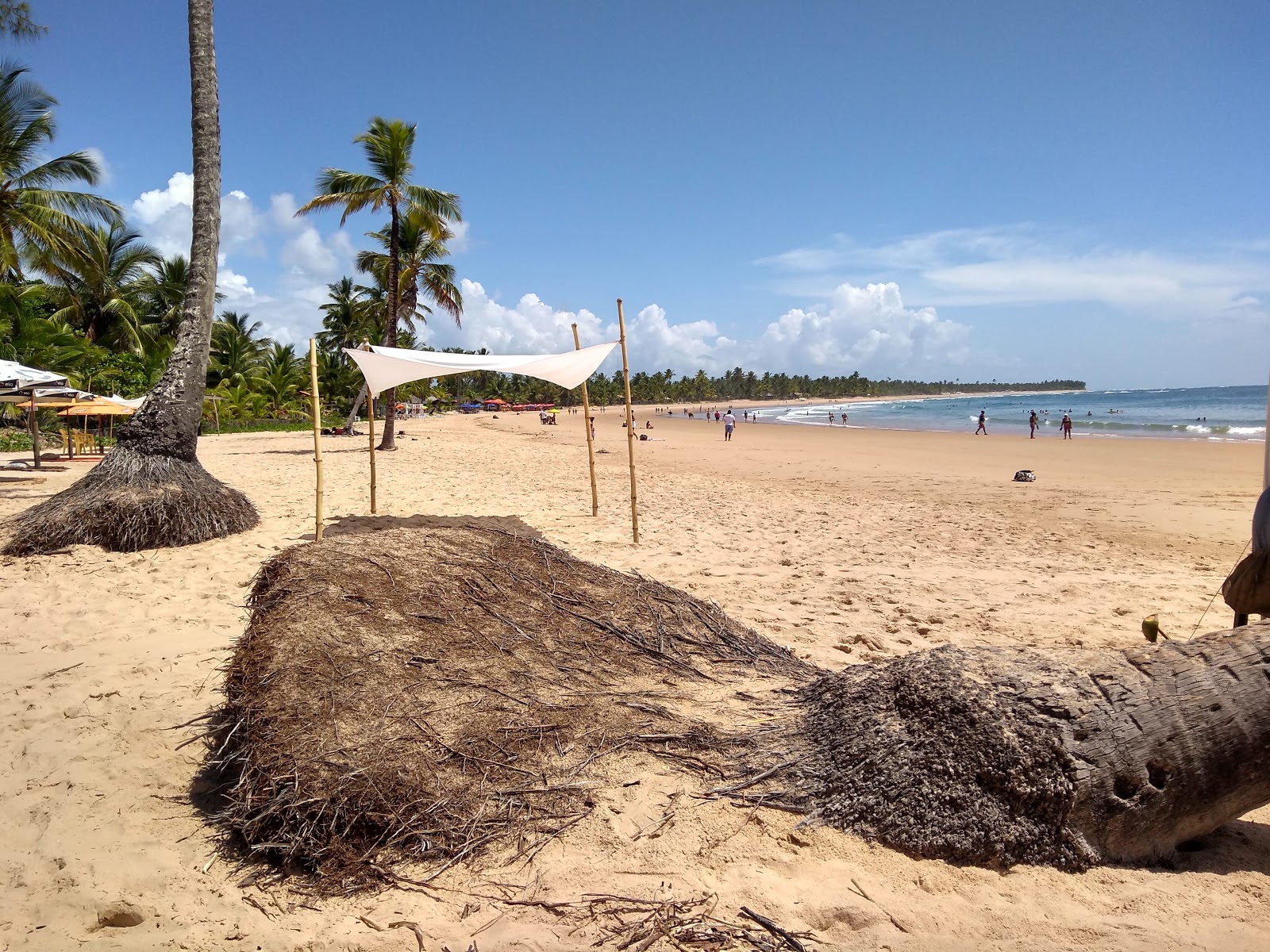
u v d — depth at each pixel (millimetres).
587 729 3396
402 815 2811
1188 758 2615
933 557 8781
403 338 39406
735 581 7410
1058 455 26203
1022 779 2668
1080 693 2770
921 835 2734
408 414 63938
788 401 198125
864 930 2379
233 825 2957
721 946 2316
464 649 3793
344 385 51000
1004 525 11148
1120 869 2662
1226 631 2842
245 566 7500
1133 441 32344
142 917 2574
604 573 4992
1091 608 6547
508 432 44531
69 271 25453
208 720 4102
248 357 48156
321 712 3166
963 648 3195
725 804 2996
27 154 22000
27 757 3697
